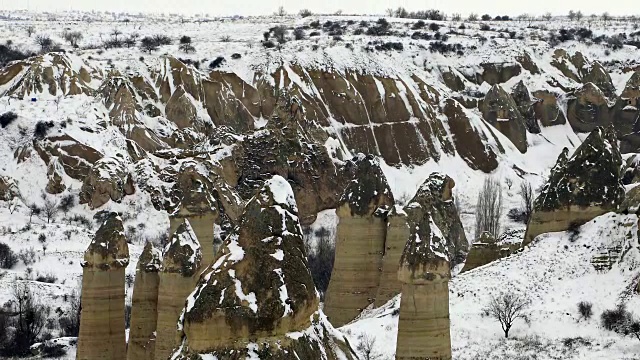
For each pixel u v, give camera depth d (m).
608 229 50.12
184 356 17.30
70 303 60.72
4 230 77.12
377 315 46.66
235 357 17.05
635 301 45.09
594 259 48.97
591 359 40.81
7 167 92.00
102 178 86.31
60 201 88.44
